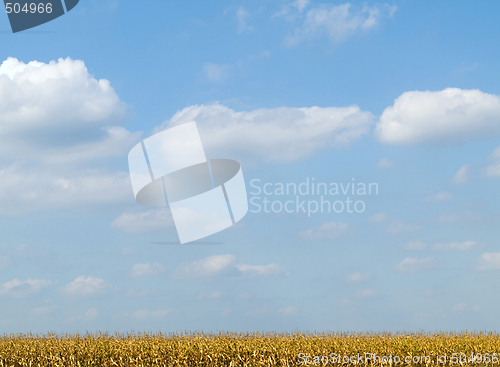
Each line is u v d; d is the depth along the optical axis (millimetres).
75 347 18391
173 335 20719
